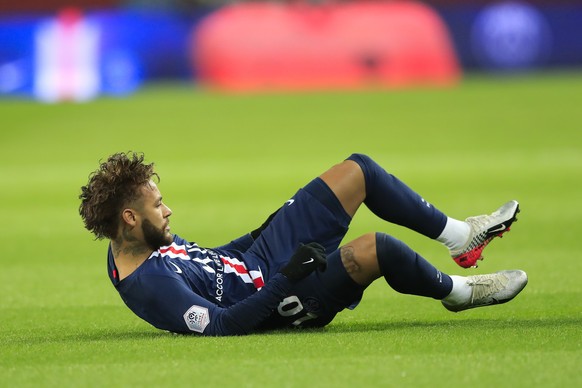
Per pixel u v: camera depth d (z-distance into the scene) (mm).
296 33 99250
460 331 19906
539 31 102625
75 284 30000
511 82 97188
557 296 25641
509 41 102062
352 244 19828
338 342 18828
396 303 25500
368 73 98875
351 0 106562
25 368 17469
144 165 19812
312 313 20109
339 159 62250
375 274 19891
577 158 59656
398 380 15969
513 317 22594
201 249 20766
